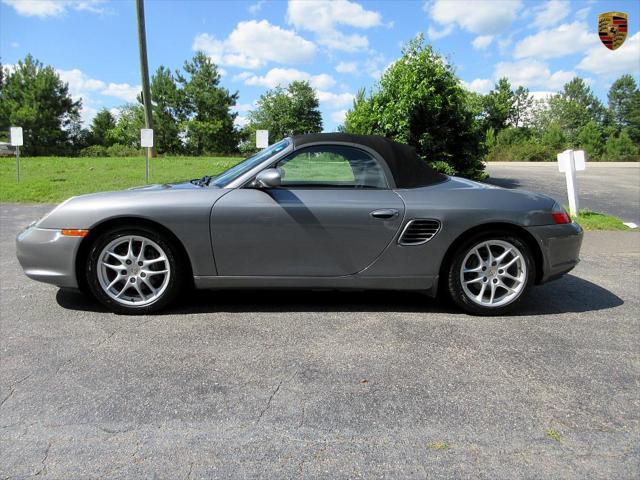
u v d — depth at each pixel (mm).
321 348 3260
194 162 19375
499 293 4020
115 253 3795
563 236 3961
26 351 3154
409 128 11461
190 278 3914
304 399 2613
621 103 90188
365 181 3869
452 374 2924
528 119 83438
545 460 2143
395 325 3701
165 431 2311
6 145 27969
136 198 3727
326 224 3719
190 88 57844
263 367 2975
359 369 2969
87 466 2062
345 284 3832
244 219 3693
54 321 3689
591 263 5918
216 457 2129
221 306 4051
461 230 3809
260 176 3646
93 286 3768
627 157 48125
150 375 2854
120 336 3416
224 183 3881
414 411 2514
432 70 11484
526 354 3223
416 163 4105
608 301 4398
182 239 3697
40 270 3777
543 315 3996
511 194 4004
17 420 2383
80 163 18500
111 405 2527
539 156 35156
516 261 3932
